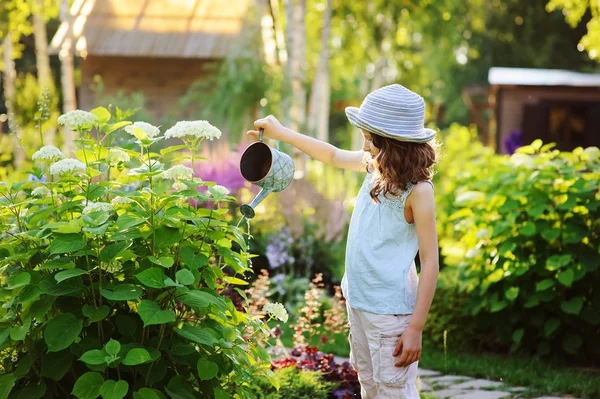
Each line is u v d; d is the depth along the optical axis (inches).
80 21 453.4
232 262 94.3
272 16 479.2
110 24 451.8
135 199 89.2
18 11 511.8
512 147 520.7
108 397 77.3
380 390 95.3
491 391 151.8
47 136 381.7
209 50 439.2
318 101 493.0
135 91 459.8
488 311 188.4
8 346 87.9
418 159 93.8
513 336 181.6
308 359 143.2
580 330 177.6
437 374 168.2
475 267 191.0
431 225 93.0
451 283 200.8
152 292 87.7
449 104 868.0
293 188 259.4
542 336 180.7
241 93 418.0
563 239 174.6
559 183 180.1
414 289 96.0
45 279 85.0
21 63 734.5
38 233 84.7
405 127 94.3
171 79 461.4
